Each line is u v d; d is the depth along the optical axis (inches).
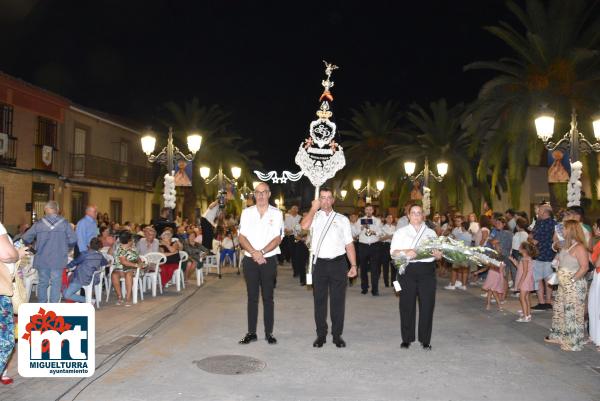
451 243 297.1
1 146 856.3
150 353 288.5
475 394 229.5
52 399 215.5
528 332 357.4
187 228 771.4
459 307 463.2
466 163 1066.1
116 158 1273.4
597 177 693.9
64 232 375.6
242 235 315.6
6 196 895.7
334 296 309.6
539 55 714.8
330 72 342.3
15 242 371.9
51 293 372.8
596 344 304.3
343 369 263.1
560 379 252.4
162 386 233.3
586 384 245.3
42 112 988.6
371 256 530.9
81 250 422.9
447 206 1142.3
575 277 304.2
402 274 307.9
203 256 614.9
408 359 283.9
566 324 307.6
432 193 1149.1
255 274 315.9
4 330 211.5
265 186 317.4
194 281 634.8
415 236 305.9
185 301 474.3
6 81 881.5
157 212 1504.7
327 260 308.0
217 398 218.8
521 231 495.8
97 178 1145.4
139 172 1360.7
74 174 1086.4
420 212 307.7
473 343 323.9
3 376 236.7
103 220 910.4
